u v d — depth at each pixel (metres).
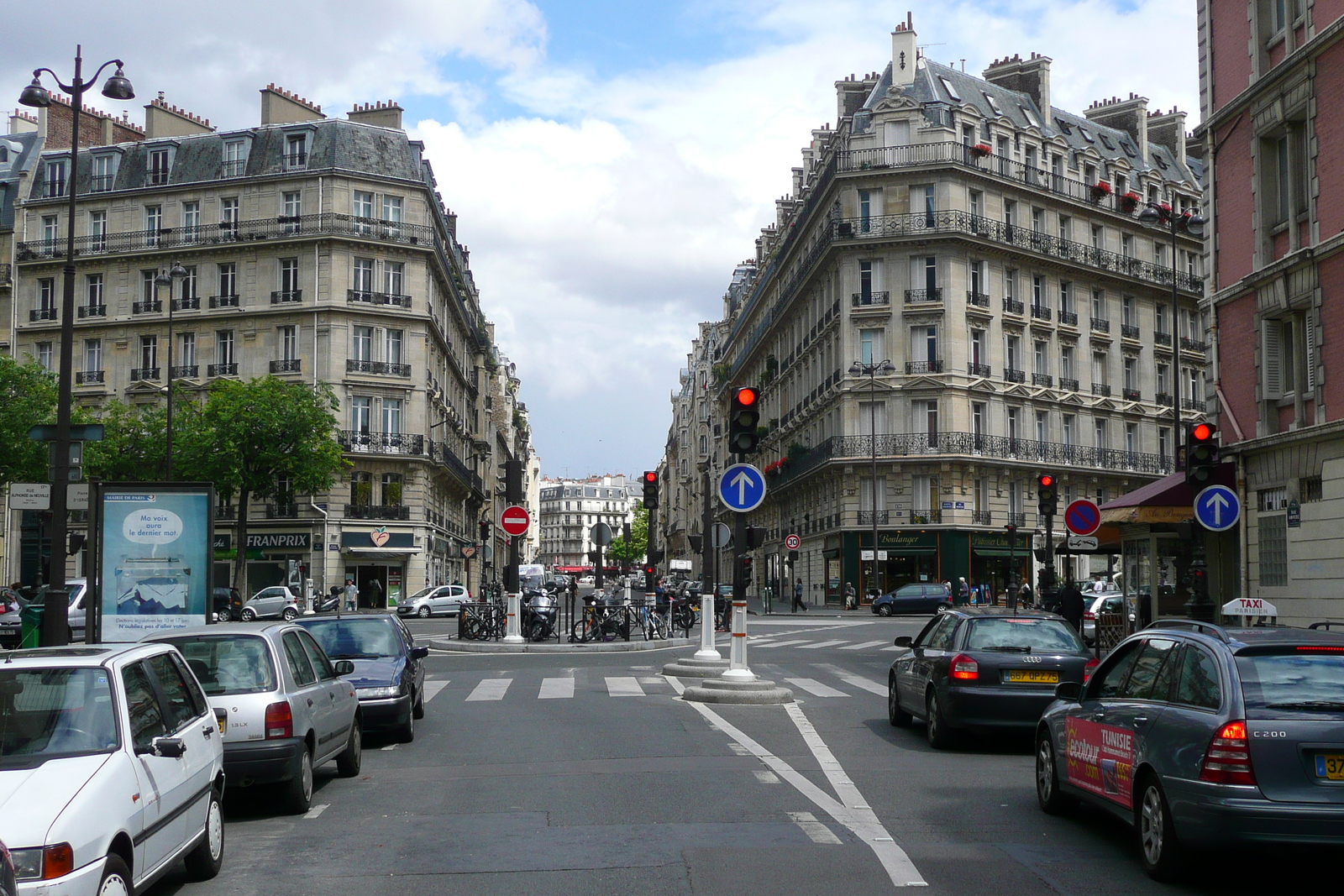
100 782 5.77
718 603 40.84
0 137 65.94
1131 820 7.66
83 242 60.59
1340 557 19.23
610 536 32.09
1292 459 20.78
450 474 66.44
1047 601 29.17
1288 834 6.52
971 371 54.81
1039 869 7.43
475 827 8.86
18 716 6.29
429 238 60.31
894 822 8.92
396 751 13.28
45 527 45.28
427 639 33.66
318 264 57.44
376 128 60.19
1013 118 59.25
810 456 61.44
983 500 55.38
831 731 14.48
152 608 17.80
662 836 8.41
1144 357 63.41
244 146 59.94
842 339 56.22
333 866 7.72
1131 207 62.56
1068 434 59.19
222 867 7.73
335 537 57.06
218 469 47.88
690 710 16.67
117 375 59.25
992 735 14.44
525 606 32.84
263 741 9.26
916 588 50.66
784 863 7.57
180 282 59.34
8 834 5.21
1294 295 20.75
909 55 57.22
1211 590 23.98
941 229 54.16
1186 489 23.03
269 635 9.98
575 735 14.17
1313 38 19.98
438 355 66.12
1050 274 58.69
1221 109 23.02
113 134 65.06
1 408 44.53
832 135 64.19
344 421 57.12
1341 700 6.82
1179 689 7.50
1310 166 20.36
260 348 57.88
